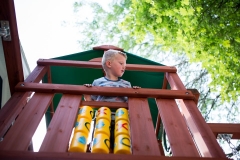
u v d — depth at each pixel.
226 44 5.16
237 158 3.08
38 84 1.79
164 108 1.65
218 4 5.34
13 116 1.47
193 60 6.04
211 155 1.23
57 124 1.39
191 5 5.19
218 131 2.20
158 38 6.10
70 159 1.10
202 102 7.54
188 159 1.16
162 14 5.39
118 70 2.50
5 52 1.69
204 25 5.38
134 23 5.91
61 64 2.43
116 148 1.32
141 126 1.43
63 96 1.71
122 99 2.23
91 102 1.78
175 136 1.37
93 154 1.13
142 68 2.53
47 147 1.20
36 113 1.47
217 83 6.45
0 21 1.56
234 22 5.30
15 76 1.78
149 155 1.17
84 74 3.10
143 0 5.65
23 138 1.25
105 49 3.10
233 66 6.12
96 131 1.46
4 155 1.09
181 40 5.70
